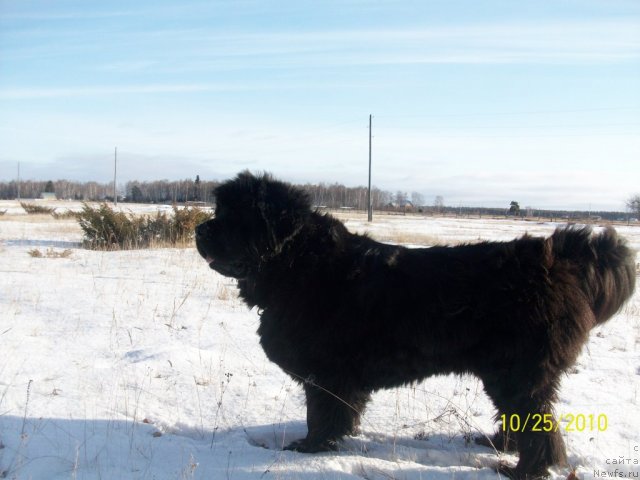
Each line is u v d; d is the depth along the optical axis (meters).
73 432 2.05
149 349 3.02
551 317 1.87
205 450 2.02
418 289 1.97
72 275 5.28
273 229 2.04
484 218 35.50
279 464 1.91
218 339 3.33
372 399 2.52
